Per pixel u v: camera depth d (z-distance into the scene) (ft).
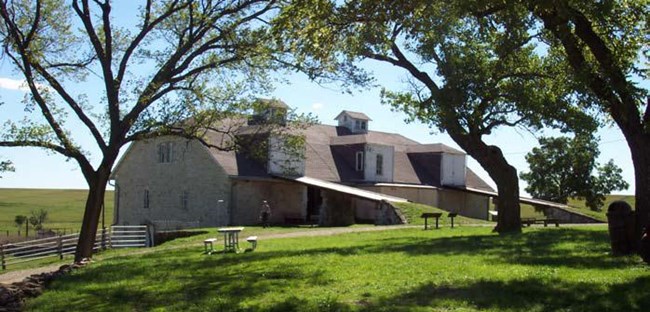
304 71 64.85
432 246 61.77
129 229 123.85
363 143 162.20
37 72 68.90
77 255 71.92
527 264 44.65
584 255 48.78
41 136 68.54
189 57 72.13
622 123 45.65
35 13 70.28
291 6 43.57
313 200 158.81
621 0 47.34
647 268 40.16
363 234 91.30
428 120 82.58
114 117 71.97
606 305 30.81
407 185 170.30
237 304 36.01
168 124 72.43
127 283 46.88
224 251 69.92
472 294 34.37
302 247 70.13
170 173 149.69
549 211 164.14
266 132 78.23
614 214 47.09
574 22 43.91
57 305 40.73
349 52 50.11
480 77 75.15
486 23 45.06
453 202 187.42
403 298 34.47
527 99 77.97
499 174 83.46
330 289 38.29
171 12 71.82
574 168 217.77
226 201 136.67
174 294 40.91
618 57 46.91
